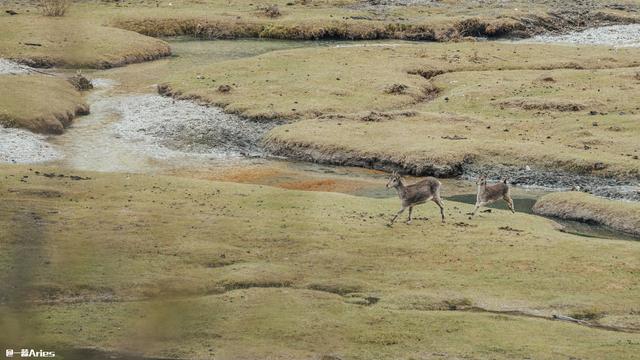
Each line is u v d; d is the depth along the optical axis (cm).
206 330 9412
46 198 13762
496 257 11681
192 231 12375
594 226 14362
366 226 12850
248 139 19350
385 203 14300
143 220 12744
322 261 11444
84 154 17925
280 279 10869
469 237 12475
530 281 10925
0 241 11631
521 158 17425
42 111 19375
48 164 17125
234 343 9169
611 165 16775
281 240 12144
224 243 11988
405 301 10306
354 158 18012
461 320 9731
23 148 17738
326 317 9750
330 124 19550
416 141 18325
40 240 11731
